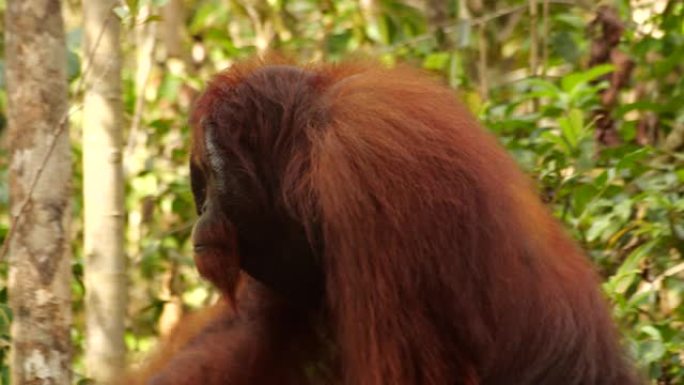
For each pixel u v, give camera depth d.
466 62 11.66
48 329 7.18
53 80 7.32
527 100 9.98
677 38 10.22
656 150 8.91
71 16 13.04
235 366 6.73
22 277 7.20
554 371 5.96
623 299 7.79
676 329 8.16
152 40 10.95
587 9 10.73
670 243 8.31
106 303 8.16
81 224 10.80
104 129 8.22
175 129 11.05
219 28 11.99
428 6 11.80
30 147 7.29
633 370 6.41
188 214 10.30
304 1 11.87
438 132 5.88
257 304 6.84
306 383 6.84
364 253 5.73
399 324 5.74
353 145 5.80
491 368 5.85
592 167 8.67
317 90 6.17
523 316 5.88
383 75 6.18
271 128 6.18
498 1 11.86
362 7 11.80
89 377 8.07
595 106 9.42
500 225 5.82
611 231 8.29
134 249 10.55
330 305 6.20
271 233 6.33
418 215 5.70
